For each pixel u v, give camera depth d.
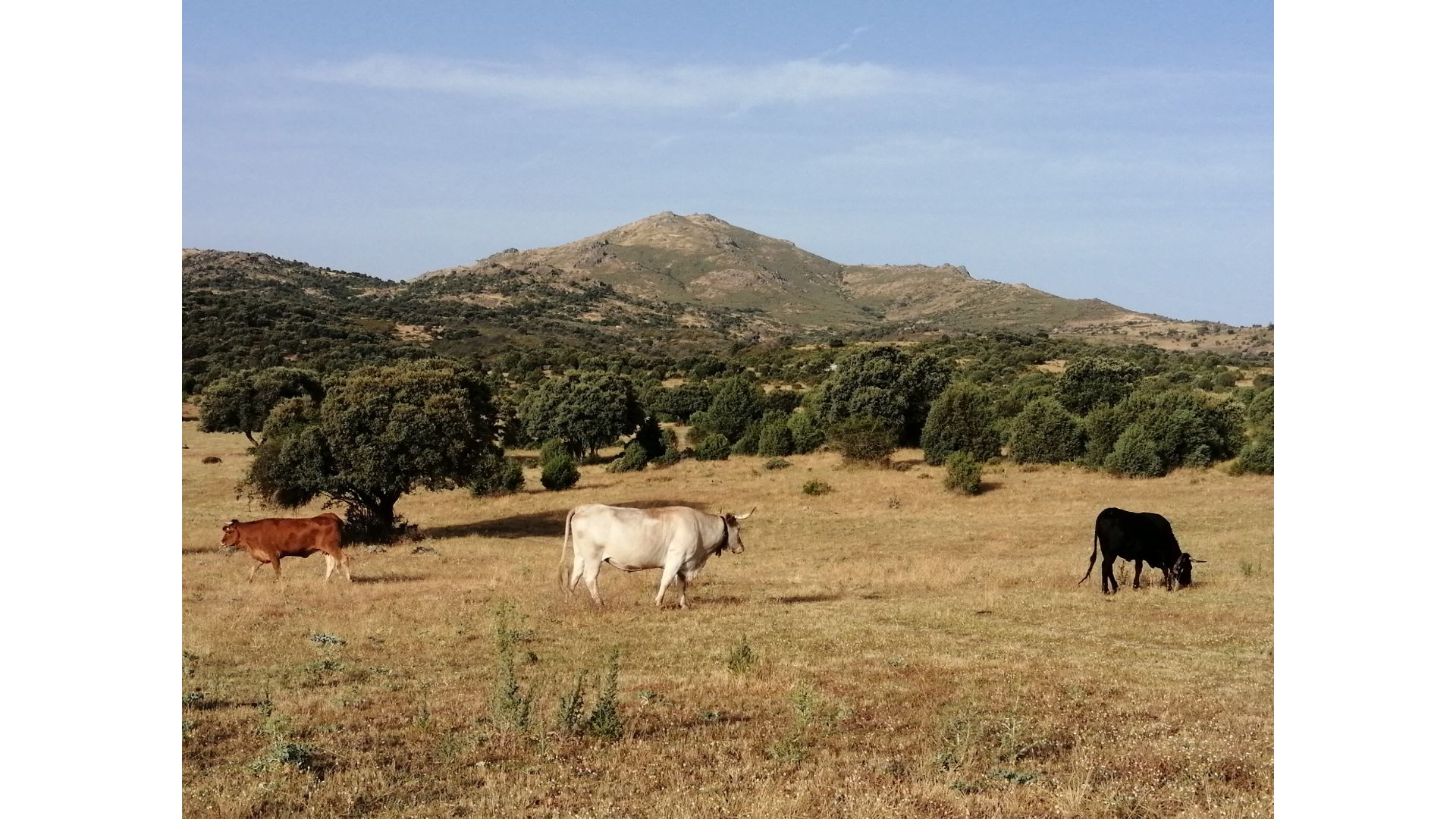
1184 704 9.96
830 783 7.35
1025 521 35.50
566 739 8.46
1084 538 30.95
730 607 16.36
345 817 6.64
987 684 10.89
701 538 16.56
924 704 9.95
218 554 27.86
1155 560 18.88
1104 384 71.44
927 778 7.48
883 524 35.56
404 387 35.28
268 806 6.84
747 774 7.56
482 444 37.03
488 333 196.75
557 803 6.94
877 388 66.25
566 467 48.22
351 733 8.64
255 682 10.74
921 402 67.19
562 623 14.77
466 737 8.44
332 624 14.57
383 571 23.20
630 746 8.30
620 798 7.04
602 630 14.18
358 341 132.62
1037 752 8.42
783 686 10.53
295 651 12.58
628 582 20.11
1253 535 29.17
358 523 35.59
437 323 199.12
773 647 12.85
